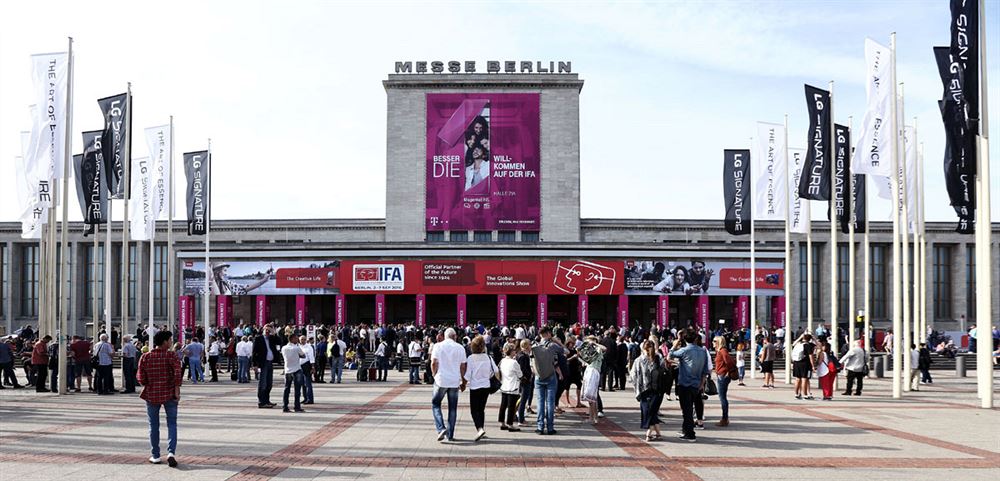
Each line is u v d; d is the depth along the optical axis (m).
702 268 63.59
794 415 22.92
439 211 72.25
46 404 25.98
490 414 23.16
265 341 24.84
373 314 71.06
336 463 14.75
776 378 39.81
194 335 45.06
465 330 50.19
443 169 72.44
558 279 63.09
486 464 14.69
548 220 72.50
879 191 33.84
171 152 42.34
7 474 13.57
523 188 72.56
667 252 63.53
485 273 62.94
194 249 63.97
